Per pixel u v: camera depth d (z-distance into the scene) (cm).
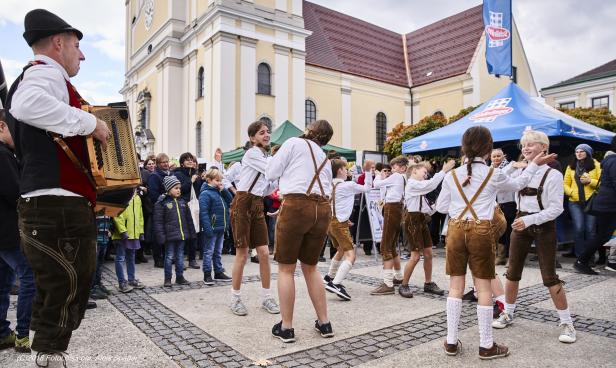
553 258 385
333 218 545
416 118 3228
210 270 615
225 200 692
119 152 261
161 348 362
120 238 559
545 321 436
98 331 405
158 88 2775
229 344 371
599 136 849
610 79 3117
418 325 423
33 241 223
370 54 3256
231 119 2236
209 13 2291
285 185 380
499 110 892
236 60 2270
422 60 3353
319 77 2770
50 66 230
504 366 328
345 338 387
